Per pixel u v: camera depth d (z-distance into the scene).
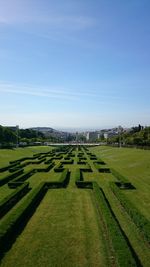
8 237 20.75
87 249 19.19
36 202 31.88
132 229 23.27
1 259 17.78
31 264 17.14
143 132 138.38
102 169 58.78
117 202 32.25
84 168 59.53
